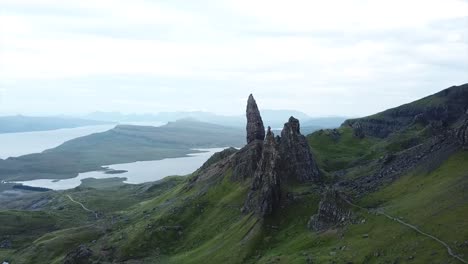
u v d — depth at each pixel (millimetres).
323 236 150375
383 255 118000
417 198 144625
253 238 173750
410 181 165375
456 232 112750
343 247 132875
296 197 190500
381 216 141750
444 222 120312
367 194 169500
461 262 99688
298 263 133500
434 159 170000
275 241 169000
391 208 145250
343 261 123375
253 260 159750
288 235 168750
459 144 168125
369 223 141625
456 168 153375
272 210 185500
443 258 104062
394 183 171250
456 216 120938
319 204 167250
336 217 157250
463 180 140750
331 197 164875
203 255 182500
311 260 131875
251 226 183125
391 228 130500
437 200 135375
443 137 184750
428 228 121000
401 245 118438
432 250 109375
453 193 135125
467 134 165000
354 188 183250
